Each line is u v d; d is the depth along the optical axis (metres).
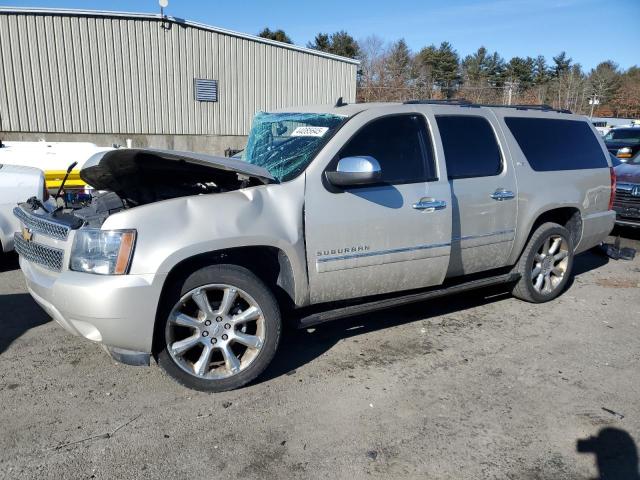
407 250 4.06
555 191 5.20
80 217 3.61
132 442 3.03
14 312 4.88
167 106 19.66
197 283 3.38
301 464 2.88
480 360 4.18
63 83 18.09
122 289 3.11
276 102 21.56
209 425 3.21
